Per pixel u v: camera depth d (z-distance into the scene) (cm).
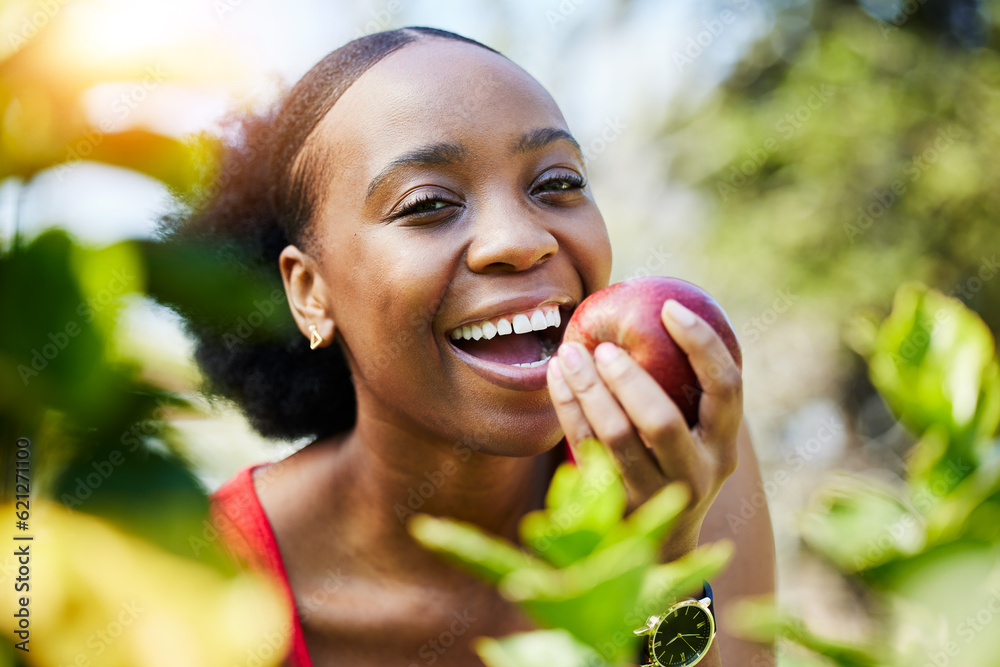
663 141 710
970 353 84
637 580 62
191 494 94
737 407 132
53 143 101
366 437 188
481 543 65
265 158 197
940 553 70
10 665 90
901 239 658
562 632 69
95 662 90
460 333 163
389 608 196
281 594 193
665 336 133
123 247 100
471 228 157
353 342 175
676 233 714
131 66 103
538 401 160
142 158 105
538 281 158
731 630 204
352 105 166
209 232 193
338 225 169
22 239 98
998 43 674
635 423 121
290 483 207
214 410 221
